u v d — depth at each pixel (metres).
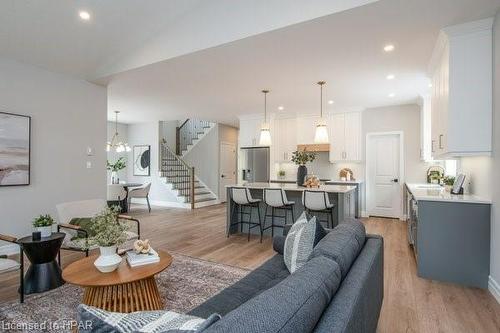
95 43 3.82
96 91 4.73
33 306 2.44
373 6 2.44
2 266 2.39
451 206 2.97
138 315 0.86
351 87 4.84
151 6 3.31
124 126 9.27
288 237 2.13
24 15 3.17
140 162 9.07
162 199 8.63
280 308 0.84
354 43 3.14
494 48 2.64
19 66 3.84
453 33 2.79
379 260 1.86
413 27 2.79
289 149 7.33
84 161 4.55
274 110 6.86
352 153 6.61
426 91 5.11
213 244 4.38
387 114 6.38
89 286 1.89
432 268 3.05
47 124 4.11
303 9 2.69
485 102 2.73
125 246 3.24
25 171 3.84
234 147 9.84
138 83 4.68
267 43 3.15
